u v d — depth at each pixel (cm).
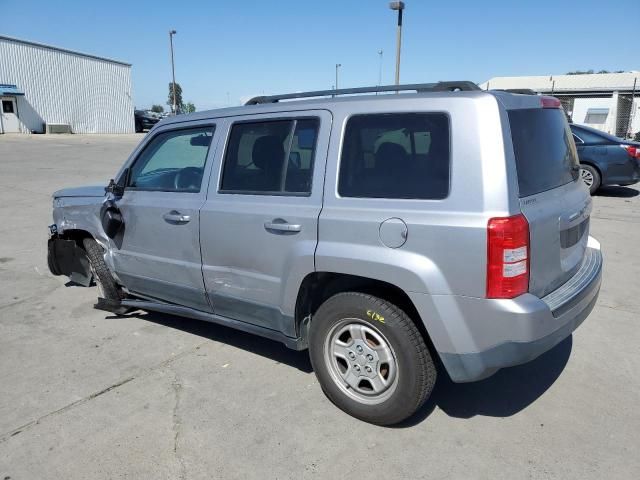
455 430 317
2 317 504
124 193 450
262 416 333
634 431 313
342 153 317
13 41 3700
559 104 356
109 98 4409
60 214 533
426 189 286
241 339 450
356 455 295
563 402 345
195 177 398
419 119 293
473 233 267
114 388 370
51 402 353
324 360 333
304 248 323
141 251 439
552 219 292
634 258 672
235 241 362
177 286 418
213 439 311
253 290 361
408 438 310
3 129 3762
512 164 273
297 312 342
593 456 291
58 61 3997
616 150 1126
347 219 305
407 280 284
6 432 321
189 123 406
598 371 385
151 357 418
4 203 1120
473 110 278
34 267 671
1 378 386
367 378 318
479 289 270
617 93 3966
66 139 3322
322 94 361
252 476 280
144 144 440
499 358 275
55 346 439
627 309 500
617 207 1033
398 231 287
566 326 293
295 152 340
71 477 282
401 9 1661
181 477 281
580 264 346
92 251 500
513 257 265
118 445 307
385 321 300
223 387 370
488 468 283
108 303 482
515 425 321
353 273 303
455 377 287
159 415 336
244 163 367
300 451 299
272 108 356
